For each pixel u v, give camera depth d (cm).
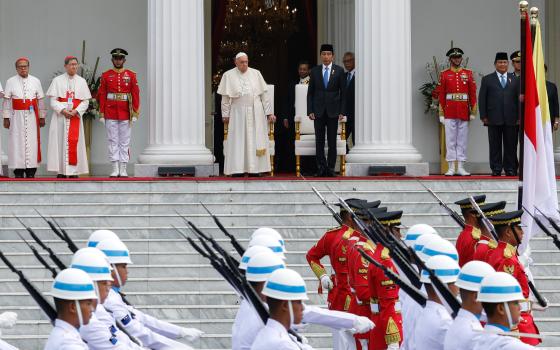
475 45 10700
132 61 10294
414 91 10606
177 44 8381
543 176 5547
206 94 11075
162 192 7369
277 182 7456
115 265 3891
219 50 11219
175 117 8356
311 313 3888
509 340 3272
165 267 6588
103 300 3525
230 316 6238
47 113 10044
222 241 6919
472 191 7456
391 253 4159
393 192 7431
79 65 10175
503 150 8475
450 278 3769
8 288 6288
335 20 10719
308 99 8331
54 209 7175
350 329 3916
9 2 10181
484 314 3653
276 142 10862
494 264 4569
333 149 8331
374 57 8462
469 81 8681
